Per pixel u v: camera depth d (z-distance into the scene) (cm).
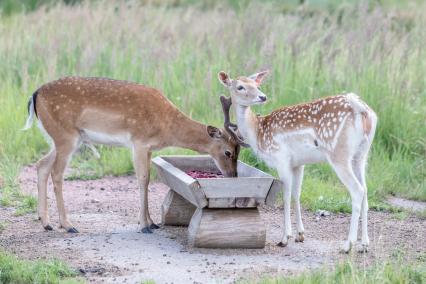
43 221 1195
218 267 1008
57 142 1191
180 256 1058
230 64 1844
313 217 1292
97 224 1234
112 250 1087
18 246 1105
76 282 920
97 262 1028
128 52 1981
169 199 1218
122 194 1432
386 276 920
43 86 1202
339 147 1043
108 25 2178
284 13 2841
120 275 974
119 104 1187
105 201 1380
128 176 1568
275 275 970
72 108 1184
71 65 1959
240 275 973
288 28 2038
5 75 1956
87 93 1189
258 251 1087
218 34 2033
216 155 1202
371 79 1681
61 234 1172
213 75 1817
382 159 1555
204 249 1088
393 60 1739
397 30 2148
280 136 1105
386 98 1634
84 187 1478
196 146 1209
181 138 1208
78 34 2123
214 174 1259
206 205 1072
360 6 1983
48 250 1084
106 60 1944
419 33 1969
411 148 1600
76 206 1343
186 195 1120
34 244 1115
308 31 1884
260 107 1645
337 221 1270
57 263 991
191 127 1206
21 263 988
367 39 1786
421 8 2642
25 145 1681
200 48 1972
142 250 1087
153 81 1842
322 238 1166
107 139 1203
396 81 1667
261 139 1133
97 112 1188
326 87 1706
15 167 1512
